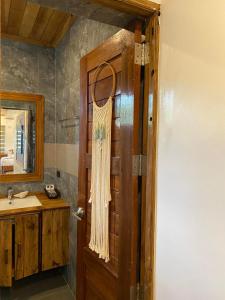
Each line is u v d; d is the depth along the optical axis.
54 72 3.12
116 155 1.51
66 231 2.65
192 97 1.04
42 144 3.07
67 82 2.71
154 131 1.25
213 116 0.94
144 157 1.32
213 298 0.93
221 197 0.91
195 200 1.01
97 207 1.67
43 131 3.08
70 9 1.21
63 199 2.82
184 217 1.07
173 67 1.14
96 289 1.68
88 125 1.83
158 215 1.23
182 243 1.08
